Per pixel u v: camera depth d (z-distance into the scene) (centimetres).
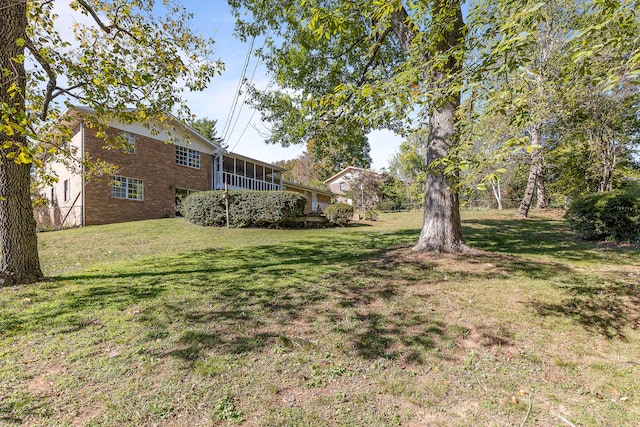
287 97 810
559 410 211
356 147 944
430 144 552
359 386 233
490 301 375
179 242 891
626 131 1166
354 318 340
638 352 281
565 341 298
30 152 313
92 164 655
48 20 524
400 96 322
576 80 302
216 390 224
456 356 274
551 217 1301
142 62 584
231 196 1222
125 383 230
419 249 585
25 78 410
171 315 348
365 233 1136
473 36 367
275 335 305
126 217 1391
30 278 462
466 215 1466
